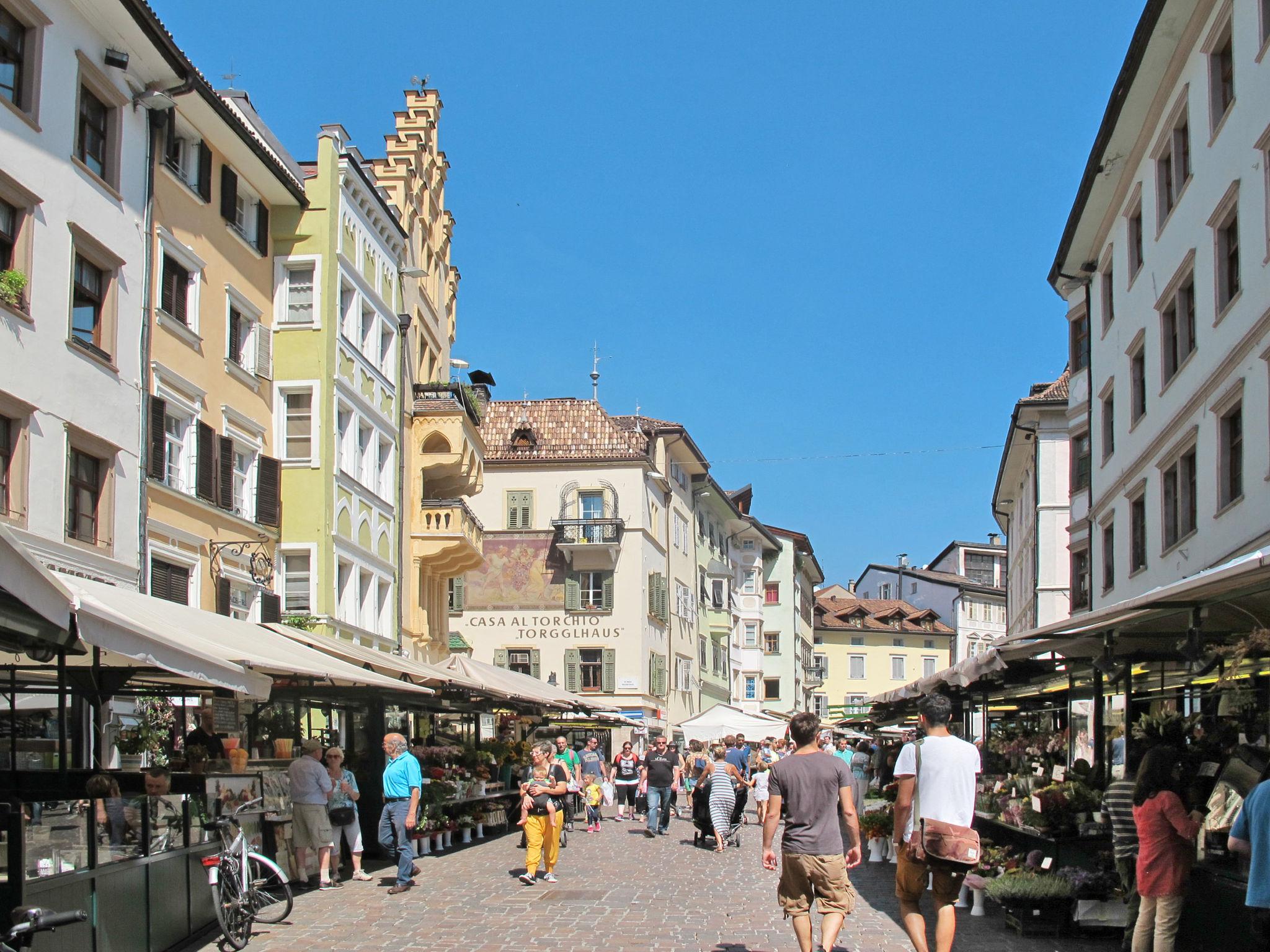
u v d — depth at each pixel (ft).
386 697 71.20
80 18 67.87
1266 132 61.77
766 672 285.64
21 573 26.16
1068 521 132.46
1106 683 58.03
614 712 144.97
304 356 97.55
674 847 84.74
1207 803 37.52
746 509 278.46
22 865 29.07
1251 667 44.55
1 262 62.03
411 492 122.21
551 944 41.52
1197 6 71.97
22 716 63.93
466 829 84.12
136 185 74.02
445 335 139.33
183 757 58.65
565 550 184.96
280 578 95.61
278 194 96.22
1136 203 90.02
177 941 40.22
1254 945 32.37
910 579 382.42
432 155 132.46
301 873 57.06
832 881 33.55
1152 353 85.40
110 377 70.28
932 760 32.71
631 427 200.03
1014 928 43.86
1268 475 61.87
